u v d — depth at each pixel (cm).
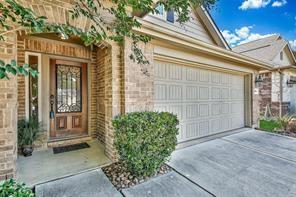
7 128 250
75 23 302
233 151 433
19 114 387
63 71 469
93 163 337
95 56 505
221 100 636
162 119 307
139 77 377
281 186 267
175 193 245
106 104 383
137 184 268
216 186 266
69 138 461
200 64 525
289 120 687
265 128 741
